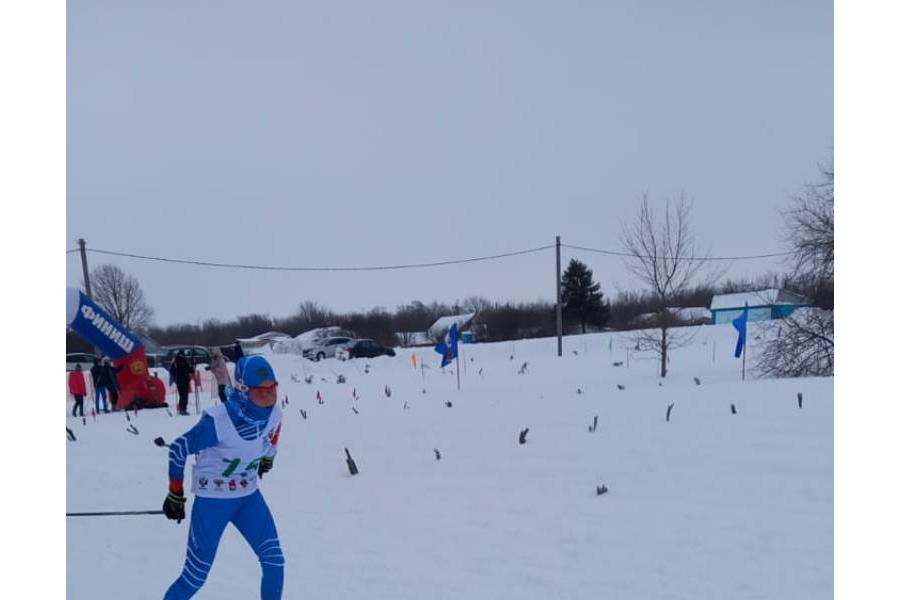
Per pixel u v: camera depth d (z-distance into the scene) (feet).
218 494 15.62
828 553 18.15
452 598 17.84
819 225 59.00
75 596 19.54
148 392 72.49
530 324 184.44
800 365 56.80
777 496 22.35
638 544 20.25
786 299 69.46
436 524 23.85
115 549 23.85
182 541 24.36
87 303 69.05
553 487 26.20
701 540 19.95
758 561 18.26
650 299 117.08
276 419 15.85
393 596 18.20
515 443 33.09
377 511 26.08
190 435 15.19
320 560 21.49
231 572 20.80
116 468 38.29
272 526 16.33
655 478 25.62
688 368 68.64
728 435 29.25
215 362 67.10
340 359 115.96
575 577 18.51
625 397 40.88
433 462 31.96
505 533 22.30
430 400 54.34
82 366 116.67
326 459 35.53
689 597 16.81
